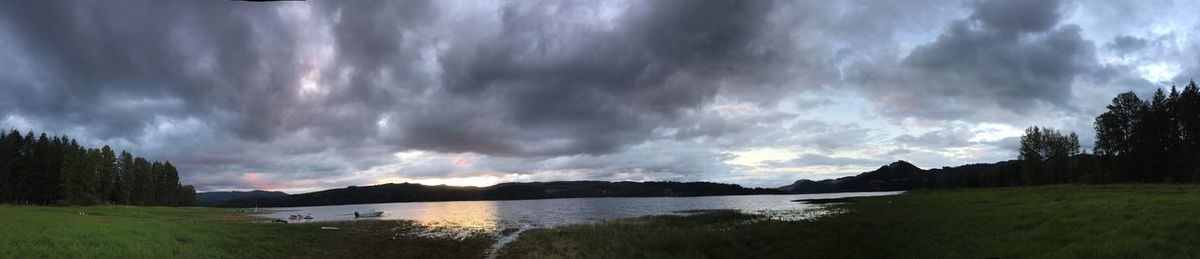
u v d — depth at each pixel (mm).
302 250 35250
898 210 51812
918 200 69500
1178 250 19828
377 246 39094
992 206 44062
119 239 30250
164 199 162250
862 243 29141
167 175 165750
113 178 136750
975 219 34062
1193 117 92062
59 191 123125
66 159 121000
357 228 54719
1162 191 47812
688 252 30625
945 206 50750
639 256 30406
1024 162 127188
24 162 121562
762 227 43062
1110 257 19844
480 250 37531
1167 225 24047
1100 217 28938
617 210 106188
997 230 28422
